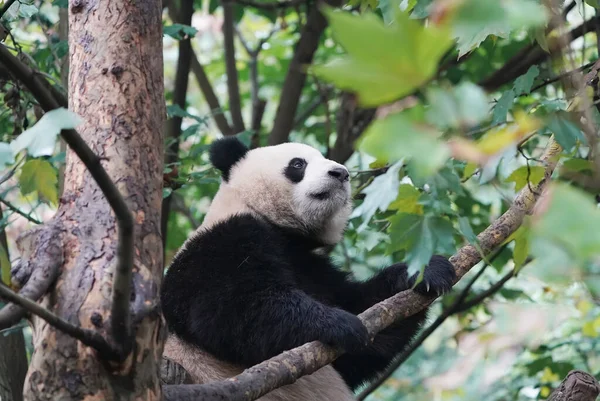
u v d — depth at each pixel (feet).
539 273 9.43
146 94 14.53
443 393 34.06
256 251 22.17
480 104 7.81
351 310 24.97
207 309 21.34
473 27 7.26
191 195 42.55
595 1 20.26
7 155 10.37
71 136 10.32
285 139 37.93
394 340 23.54
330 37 40.06
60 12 31.50
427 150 7.61
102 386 12.34
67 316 12.57
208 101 40.86
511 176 17.48
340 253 36.60
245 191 26.37
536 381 31.55
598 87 19.62
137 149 14.08
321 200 26.00
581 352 31.81
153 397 12.80
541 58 34.19
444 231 14.89
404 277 23.52
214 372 22.03
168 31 28.12
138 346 12.55
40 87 10.49
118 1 14.83
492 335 28.89
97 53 14.58
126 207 11.08
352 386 25.11
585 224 7.42
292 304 20.65
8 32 20.89
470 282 30.60
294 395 22.16
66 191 13.97
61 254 13.14
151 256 13.47
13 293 10.59
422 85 7.41
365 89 7.17
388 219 15.30
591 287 10.70
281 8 38.86
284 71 47.32
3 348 24.54
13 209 23.03
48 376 12.41
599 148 10.89
